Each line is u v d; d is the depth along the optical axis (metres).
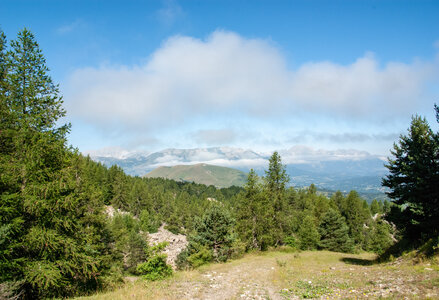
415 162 18.31
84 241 15.29
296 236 53.69
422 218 17.75
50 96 15.15
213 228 25.80
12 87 13.79
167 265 15.90
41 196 12.91
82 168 18.95
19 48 14.40
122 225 58.28
